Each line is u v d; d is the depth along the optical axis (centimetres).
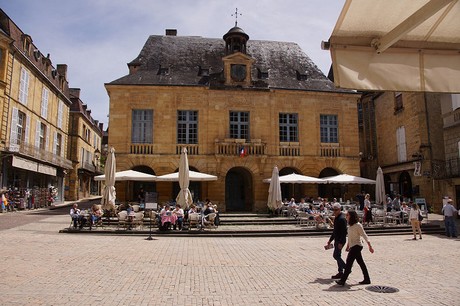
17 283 757
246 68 2794
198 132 2669
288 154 2752
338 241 849
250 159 2662
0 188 2552
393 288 759
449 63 353
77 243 1323
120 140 2608
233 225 1983
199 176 2256
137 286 757
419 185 2875
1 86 2566
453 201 2639
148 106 2662
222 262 1037
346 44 341
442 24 337
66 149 4150
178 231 1672
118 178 2144
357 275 888
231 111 2748
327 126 2861
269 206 2256
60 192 3931
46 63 3475
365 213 1923
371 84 337
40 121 3291
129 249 1223
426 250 1285
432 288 762
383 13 320
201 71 2881
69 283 767
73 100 4584
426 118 2842
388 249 1308
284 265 1005
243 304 647
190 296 692
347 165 2812
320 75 3111
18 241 1328
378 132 3600
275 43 3359
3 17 2677
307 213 1950
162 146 2628
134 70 2900
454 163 2636
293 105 2812
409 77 344
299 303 655
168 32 3388
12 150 2627
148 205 1608
